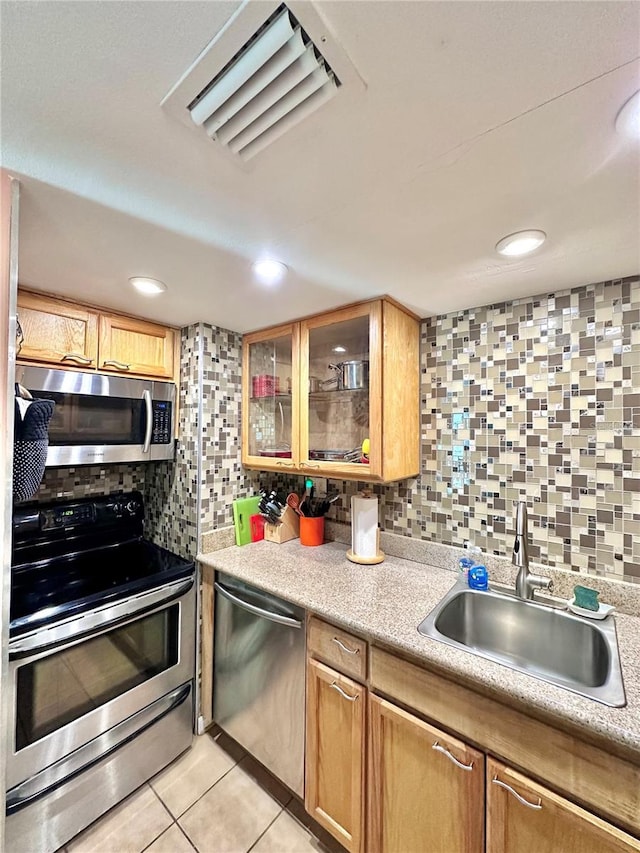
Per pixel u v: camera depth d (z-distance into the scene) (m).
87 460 1.61
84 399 1.61
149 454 1.85
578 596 1.31
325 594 1.44
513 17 0.51
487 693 1.02
